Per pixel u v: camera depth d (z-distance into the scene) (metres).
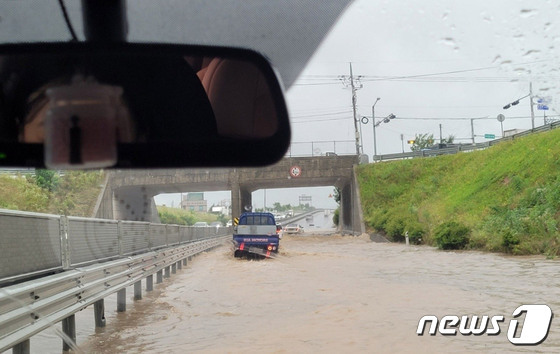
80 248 8.79
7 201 5.27
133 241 11.38
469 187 39.94
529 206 29.62
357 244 39.25
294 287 14.61
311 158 18.98
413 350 7.52
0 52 2.36
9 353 6.69
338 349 7.65
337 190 54.50
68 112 2.20
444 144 52.91
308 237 47.22
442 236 31.00
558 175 30.17
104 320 9.23
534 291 12.90
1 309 5.10
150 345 8.03
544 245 24.06
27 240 7.16
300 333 8.69
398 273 18.33
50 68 2.39
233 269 18.92
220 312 10.70
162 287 13.70
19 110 2.31
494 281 15.22
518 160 36.66
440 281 15.58
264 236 23.98
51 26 2.49
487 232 28.92
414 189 47.44
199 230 20.86
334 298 12.53
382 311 10.57
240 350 7.65
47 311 6.20
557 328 8.72
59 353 7.28
